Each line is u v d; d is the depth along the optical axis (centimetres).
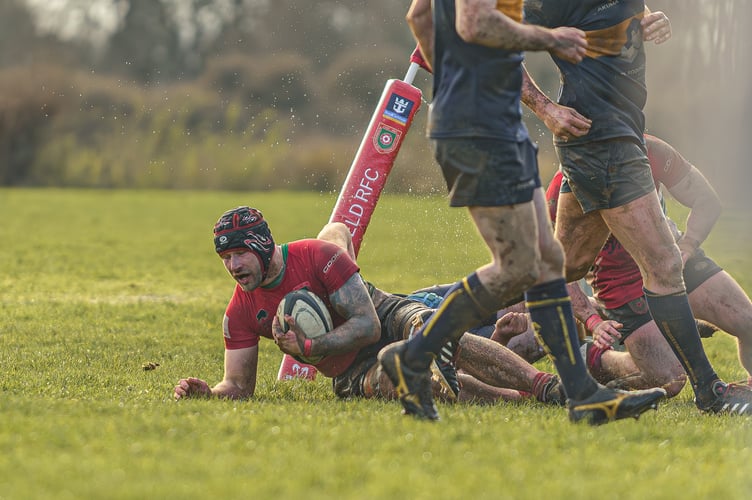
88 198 10250
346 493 946
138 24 13712
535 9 1630
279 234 6481
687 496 961
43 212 8406
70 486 951
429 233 6769
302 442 1170
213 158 11256
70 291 3688
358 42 9750
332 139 9981
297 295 1598
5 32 13325
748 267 4584
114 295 3619
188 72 13125
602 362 1920
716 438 1300
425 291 1958
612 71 1606
